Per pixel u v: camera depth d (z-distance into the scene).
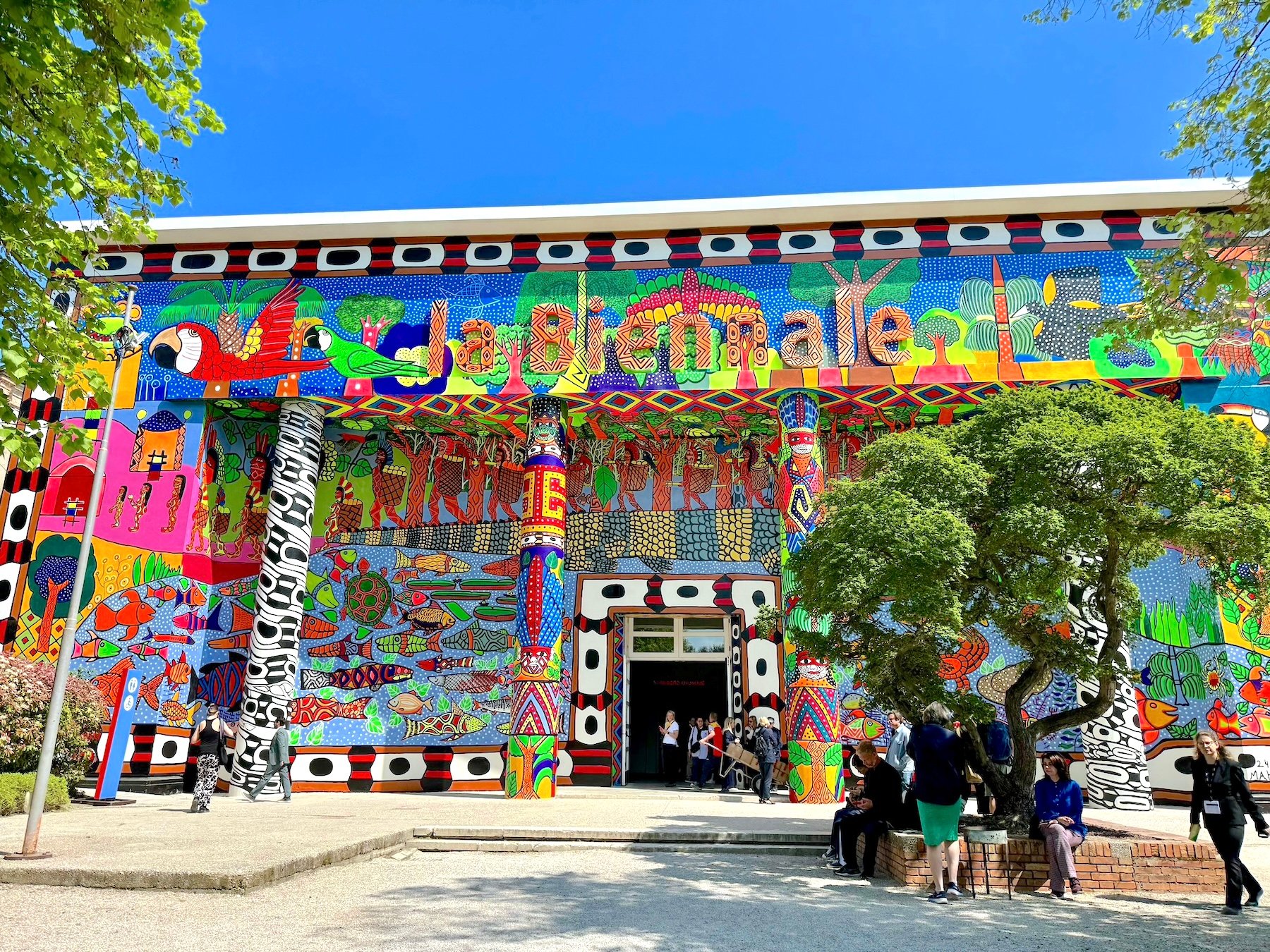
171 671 16.52
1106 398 9.36
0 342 5.71
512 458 19.48
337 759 17.59
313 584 18.64
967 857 7.67
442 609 18.52
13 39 5.59
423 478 19.28
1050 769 7.99
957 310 17.02
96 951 5.14
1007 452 8.57
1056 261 17.16
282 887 7.16
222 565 17.92
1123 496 8.32
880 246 17.50
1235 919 6.64
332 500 19.06
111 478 17.28
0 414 5.83
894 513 8.17
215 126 7.00
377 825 10.60
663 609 18.64
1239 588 8.62
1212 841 7.80
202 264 18.25
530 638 16.31
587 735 18.05
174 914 6.13
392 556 18.81
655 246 17.78
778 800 15.50
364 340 17.56
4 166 5.95
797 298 17.33
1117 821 13.11
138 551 16.95
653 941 5.63
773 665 18.08
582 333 17.36
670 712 19.08
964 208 17.22
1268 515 7.49
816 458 16.77
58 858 7.62
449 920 6.08
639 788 17.69
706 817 12.02
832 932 6.02
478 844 9.84
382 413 18.12
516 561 18.75
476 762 17.61
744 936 5.82
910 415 18.11
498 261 17.89
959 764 7.28
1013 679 16.89
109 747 14.22
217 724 13.13
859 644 9.54
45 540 16.95
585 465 19.47
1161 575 16.48
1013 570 8.90
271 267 18.14
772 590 18.58
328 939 5.50
